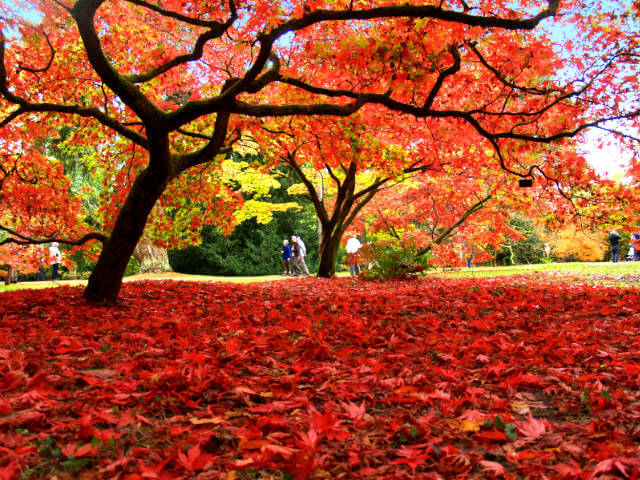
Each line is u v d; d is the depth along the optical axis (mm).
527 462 1770
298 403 2379
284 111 5996
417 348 3688
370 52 5949
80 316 5387
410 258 12789
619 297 6613
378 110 7699
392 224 17344
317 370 2977
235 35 7855
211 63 8836
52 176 8391
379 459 1822
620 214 8648
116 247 6340
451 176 12961
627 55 6625
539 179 8773
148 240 21359
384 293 7949
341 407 2381
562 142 7426
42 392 2451
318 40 6938
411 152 11398
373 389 2707
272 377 2828
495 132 8078
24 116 7691
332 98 8062
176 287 9070
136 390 2596
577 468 1675
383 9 5309
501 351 3564
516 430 2074
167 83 8633
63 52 7547
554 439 1973
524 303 6008
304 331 4199
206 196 9570
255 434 1941
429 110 6625
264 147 9383
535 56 6469
